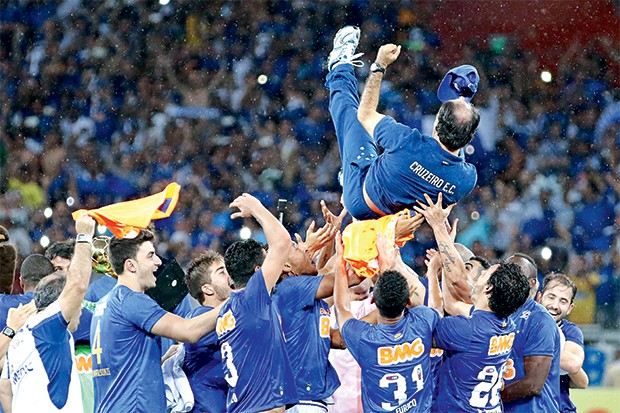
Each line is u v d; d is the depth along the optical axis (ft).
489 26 218.59
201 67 217.56
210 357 75.41
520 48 216.54
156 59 218.59
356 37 79.30
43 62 218.18
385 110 209.15
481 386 71.20
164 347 89.61
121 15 222.89
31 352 70.18
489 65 215.51
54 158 204.13
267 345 69.41
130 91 214.48
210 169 201.67
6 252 84.69
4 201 196.13
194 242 185.98
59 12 222.69
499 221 189.67
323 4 223.71
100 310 72.74
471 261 82.23
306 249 75.15
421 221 68.49
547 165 200.95
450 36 219.00
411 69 215.72
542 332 74.38
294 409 72.59
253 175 200.54
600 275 180.24
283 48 219.61
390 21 221.87
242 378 69.62
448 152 66.33
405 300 68.59
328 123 207.92
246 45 220.43
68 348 71.82
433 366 74.90
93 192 199.41
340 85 77.36
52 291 73.61
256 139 206.08
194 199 194.29
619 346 135.33
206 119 209.77
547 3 215.51
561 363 80.38
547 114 208.85
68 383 71.56
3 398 75.87
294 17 222.89
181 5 222.89
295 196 197.16
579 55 214.69
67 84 216.13
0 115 213.05
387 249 68.23
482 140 202.28
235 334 69.56
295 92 213.46
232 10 223.30
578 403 109.81
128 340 70.90
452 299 73.10
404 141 66.85
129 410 70.23
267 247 77.41
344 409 83.61
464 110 66.39
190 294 85.46
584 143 205.05
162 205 72.02
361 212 70.64
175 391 74.84
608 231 190.70
